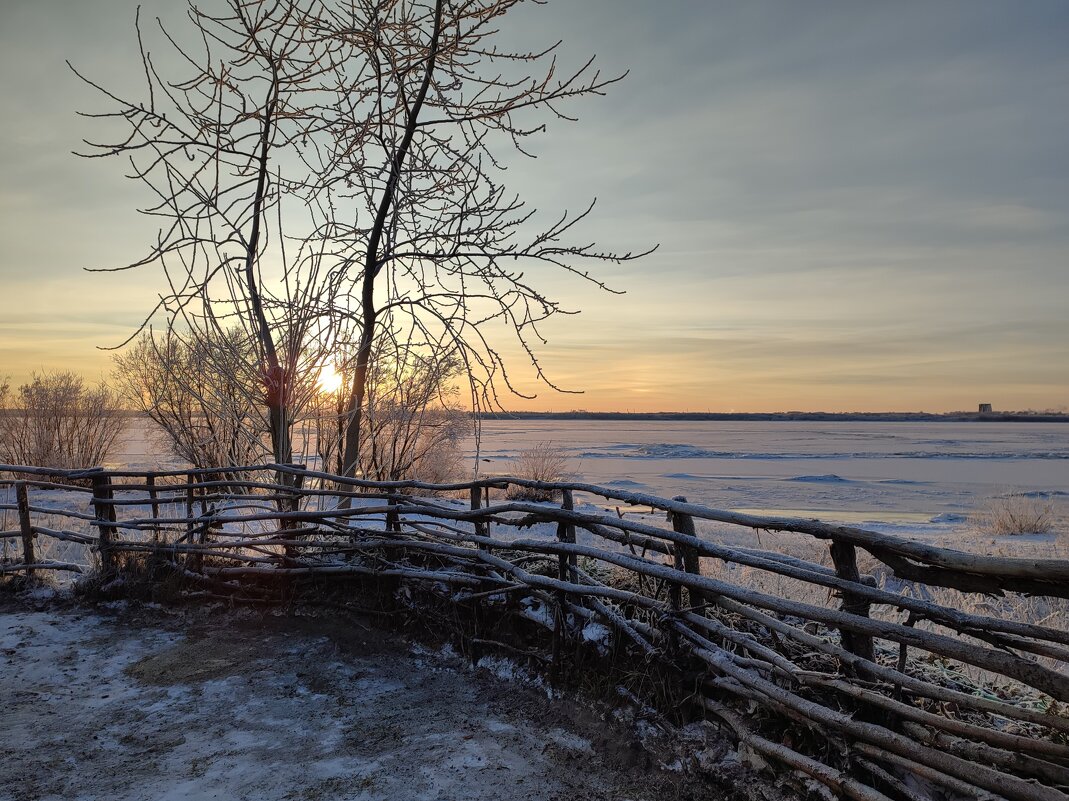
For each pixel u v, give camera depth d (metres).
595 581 4.48
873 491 25.95
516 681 4.43
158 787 3.28
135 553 6.40
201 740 3.74
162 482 12.75
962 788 2.56
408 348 6.37
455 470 15.62
